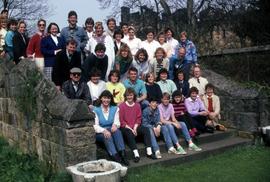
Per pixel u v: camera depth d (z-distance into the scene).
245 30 15.60
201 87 8.73
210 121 8.17
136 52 8.49
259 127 8.10
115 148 6.43
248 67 11.91
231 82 8.93
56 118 5.95
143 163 6.43
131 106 6.94
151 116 7.21
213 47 19.06
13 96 7.69
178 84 8.51
